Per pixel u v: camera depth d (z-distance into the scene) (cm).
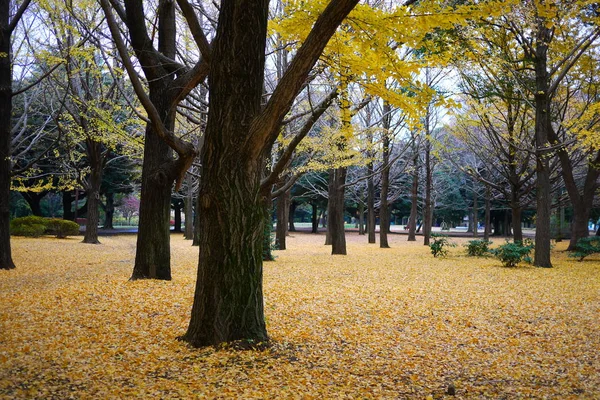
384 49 532
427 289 921
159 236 894
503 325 629
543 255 1388
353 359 476
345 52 570
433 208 3841
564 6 1041
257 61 466
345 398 376
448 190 3941
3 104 1170
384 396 386
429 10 498
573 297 834
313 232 4341
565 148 1374
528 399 387
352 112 747
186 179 2834
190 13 505
